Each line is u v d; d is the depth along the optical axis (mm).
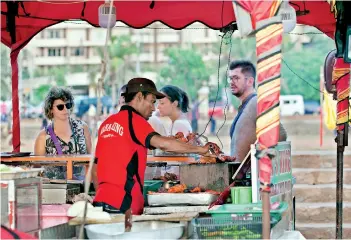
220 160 5688
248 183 5500
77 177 7031
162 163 7109
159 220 4668
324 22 9195
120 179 5316
